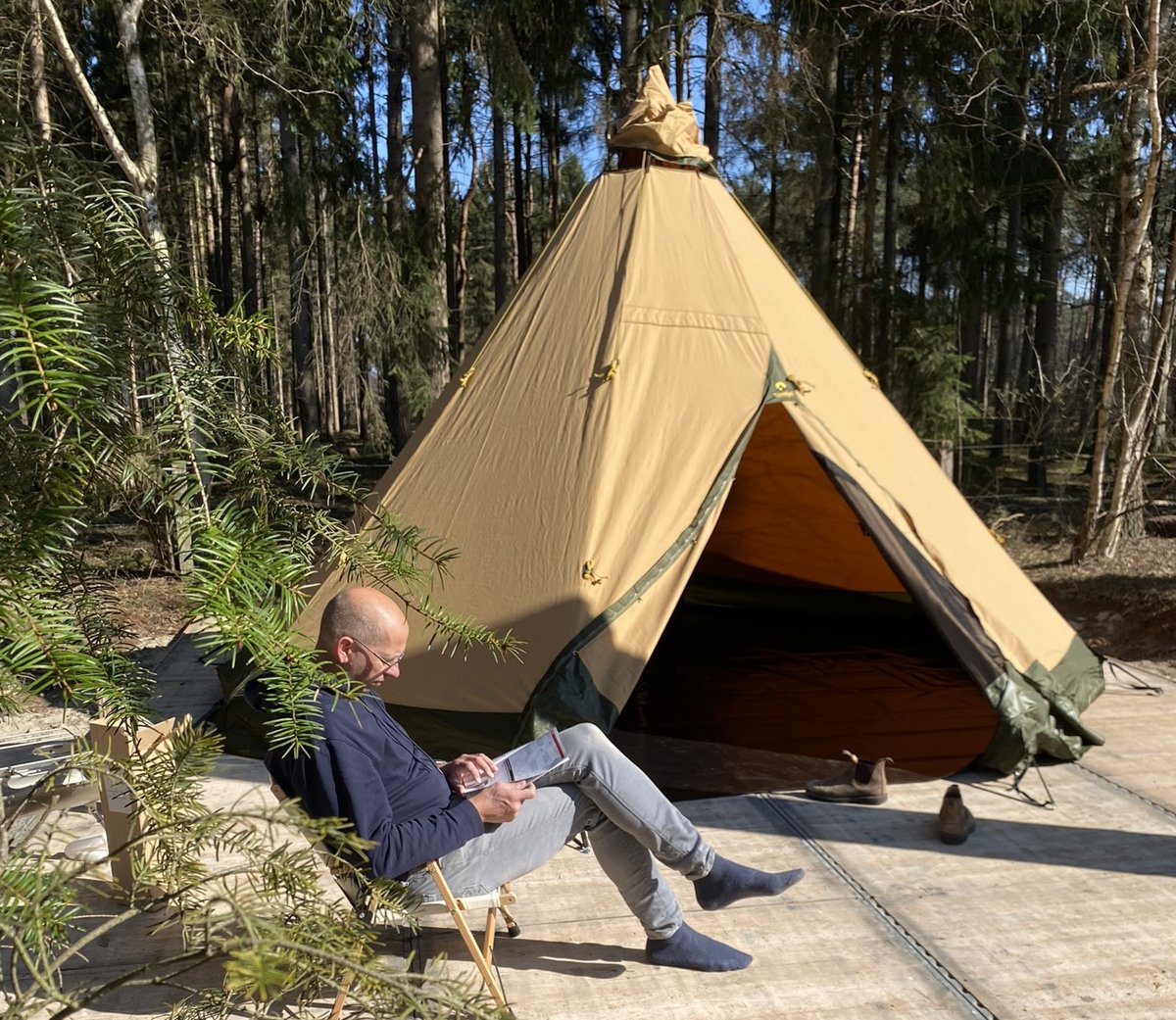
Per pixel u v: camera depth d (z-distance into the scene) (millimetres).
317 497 1771
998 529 10781
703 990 2688
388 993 1301
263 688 2152
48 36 7453
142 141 7488
